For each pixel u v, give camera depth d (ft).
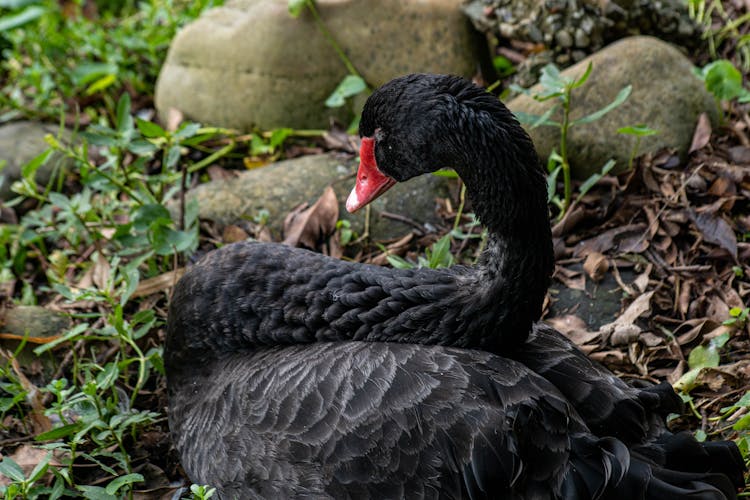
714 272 14.32
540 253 10.11
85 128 18.90
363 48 17.57
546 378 10.12
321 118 17.81
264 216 15.75
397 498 9.52
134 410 12.50
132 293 13.76
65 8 22.57
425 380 9.69
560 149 15.92
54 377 13.80
